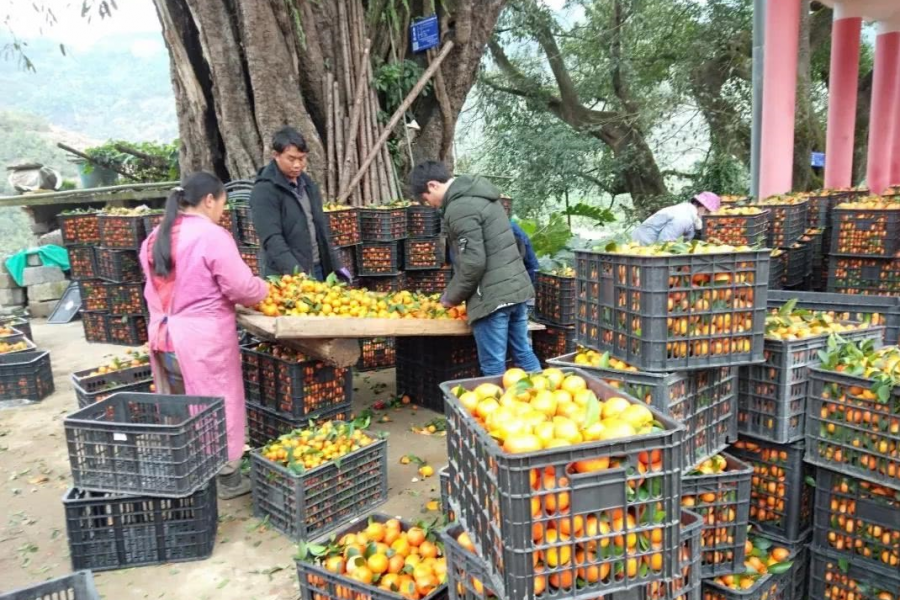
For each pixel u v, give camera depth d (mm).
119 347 9844
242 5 9656
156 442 3914
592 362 3711
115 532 4039
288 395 5363
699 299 3311
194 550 4137
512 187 20828
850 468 3199
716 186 21109
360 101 10578
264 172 5828
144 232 9398
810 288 9500
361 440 4797
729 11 20172
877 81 18453
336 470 4488
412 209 8703
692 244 3664
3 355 7484
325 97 10414
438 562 3334
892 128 19312
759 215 7980
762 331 3391
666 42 21875
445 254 9000
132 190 12883
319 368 5430
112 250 9492
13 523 4699
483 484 2371
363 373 8242
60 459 5816
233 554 4207
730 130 20547
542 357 7645
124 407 4398
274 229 5746
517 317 5730
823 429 3295
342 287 5715
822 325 3867
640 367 3400
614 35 21500
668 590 2340
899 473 3012
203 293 4496
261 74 9812
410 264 8805
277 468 4383
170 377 4801
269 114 9930
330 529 4480
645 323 3332
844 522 3283
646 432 2320
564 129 20781
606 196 28281
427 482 5195
